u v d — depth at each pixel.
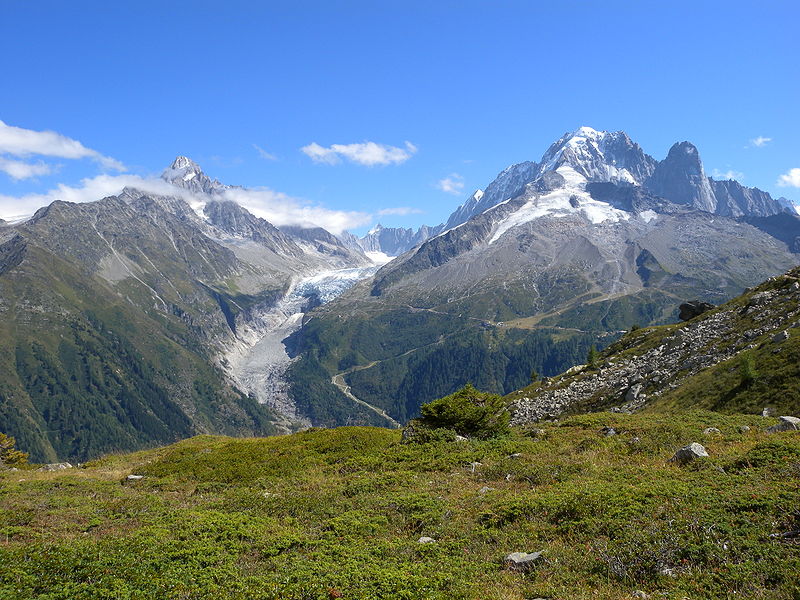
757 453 22.42
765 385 41.97
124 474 44.16
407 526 21.23
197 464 41.69
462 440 36.06
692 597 12.99
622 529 17.08
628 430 32.94
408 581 15.12
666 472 22.92
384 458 34.50
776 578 13.06
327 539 20.09
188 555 18.42
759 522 15.88
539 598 13.95
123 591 15.45
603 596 13.66
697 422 33.34
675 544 15.26
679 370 60.06
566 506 19.66
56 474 45.59
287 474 36.09
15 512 26.41
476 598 14.08
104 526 23.98
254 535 20.80
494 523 19.92
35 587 15.70
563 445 32.19
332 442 43.94
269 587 15.27
